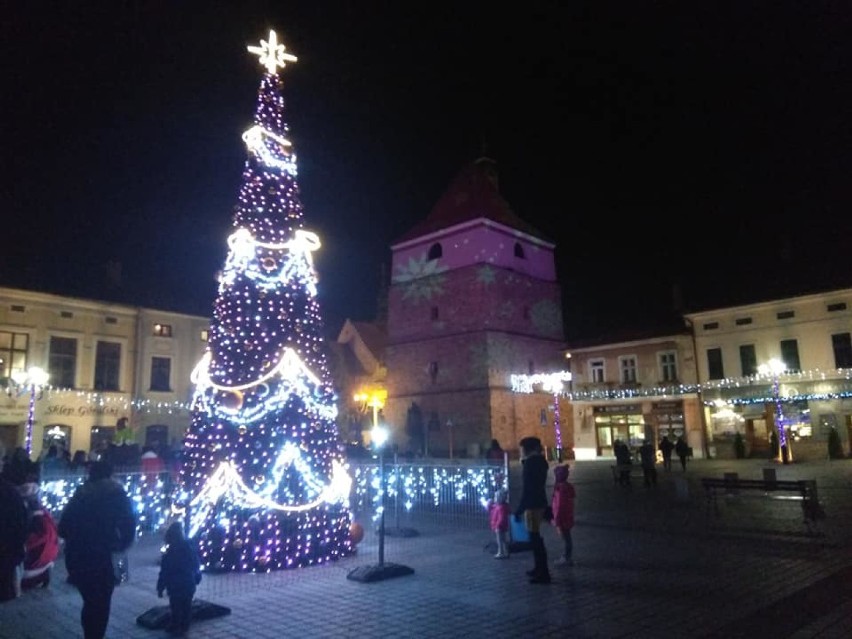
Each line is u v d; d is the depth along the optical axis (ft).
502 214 148.66
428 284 148.05
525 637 22.44
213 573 33.40
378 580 31.37
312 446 37.24
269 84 40.98
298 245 39.40
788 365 121.80
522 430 136.46
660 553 36.78
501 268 141.08
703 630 22.67
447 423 137.90
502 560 35.94
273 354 36.78
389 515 53.47
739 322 128.26
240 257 37.86
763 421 123.13
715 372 130.62
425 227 154.30
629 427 139.13
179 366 124.47
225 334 36.94
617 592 28.30
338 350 190.70
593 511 55.11
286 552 34.76
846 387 113.60
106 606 20.97
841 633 21.86
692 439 129.29
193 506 34.94
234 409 35.58
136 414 116.88
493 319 136.67
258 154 39.42
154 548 42.24
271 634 23.56
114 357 117.50
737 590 28.17
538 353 145.48
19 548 21.76
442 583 30.66
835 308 117.60
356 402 174.81
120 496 21.89
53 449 62.13
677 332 134.10
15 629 24.98
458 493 54.60
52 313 110.63
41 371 85.71
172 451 75.00
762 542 39.42
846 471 86.17
